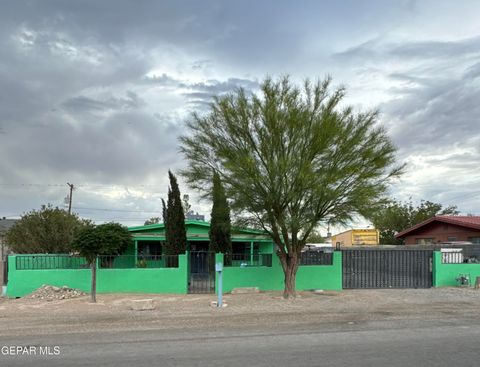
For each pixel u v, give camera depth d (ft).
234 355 26.96
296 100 54.39
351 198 54.29
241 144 55.11
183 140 57.26
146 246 101.19
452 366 24.36
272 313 44.60
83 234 55.11
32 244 90.99
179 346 29.55
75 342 31.19
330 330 35.32
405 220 174.50
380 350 28.07
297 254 58.18
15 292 63.82
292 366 24.41
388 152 54.60
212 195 57.47
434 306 49.34
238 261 69.15
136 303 47.16
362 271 69.05
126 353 27.68
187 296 60.23
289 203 54.65
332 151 53.93
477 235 104.53
